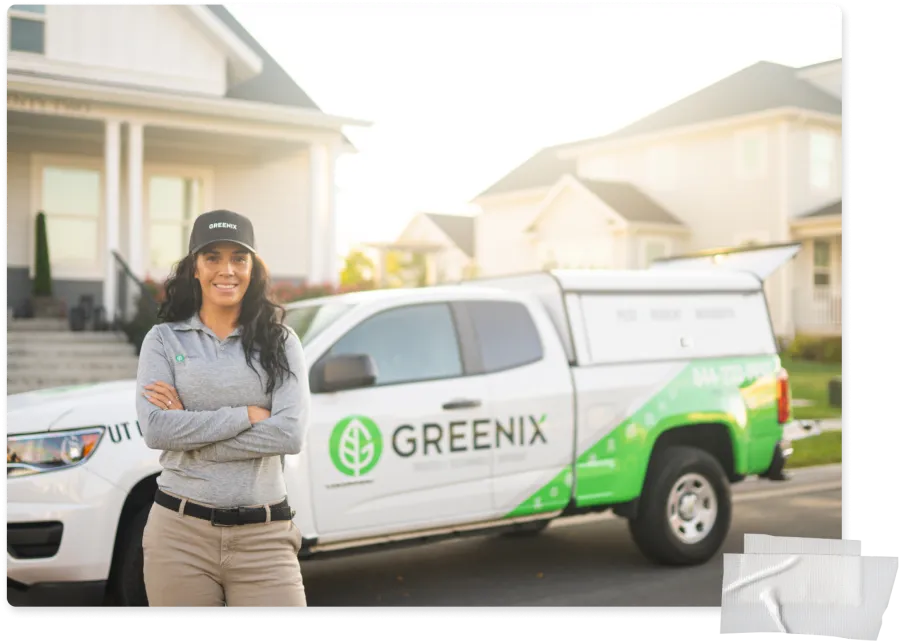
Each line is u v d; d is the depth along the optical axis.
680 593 5.91
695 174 26.61
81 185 16.08
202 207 17.27
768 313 7.28
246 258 3.21
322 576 6.54
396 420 5.61
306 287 15.52
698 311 6.94
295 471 5.26
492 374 6.04
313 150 16.61
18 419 4.99
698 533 6.63
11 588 5.26
